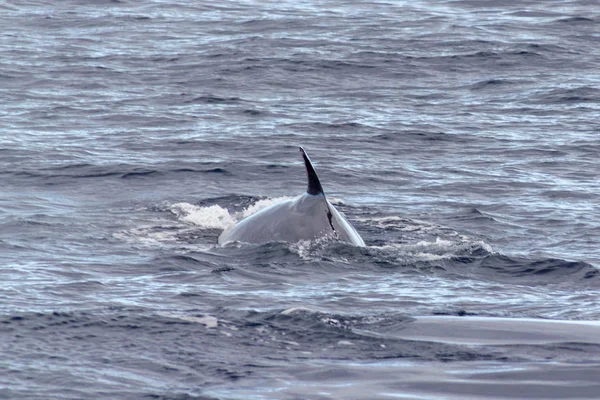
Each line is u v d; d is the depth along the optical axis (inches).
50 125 3309.5
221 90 3934.5
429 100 3799.2
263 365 1194.0
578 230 2151.8
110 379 1141.7
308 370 1176.2
